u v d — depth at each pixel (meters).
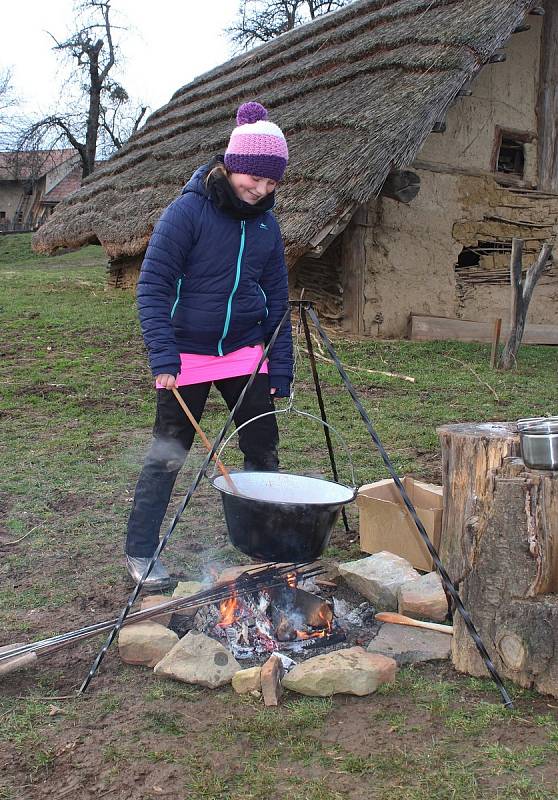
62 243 16.30
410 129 9.54
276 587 3.45
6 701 2.91
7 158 48.50
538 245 12.50
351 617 3.54
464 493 3.32
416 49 11.02
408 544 3.96
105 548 4.37
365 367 9.35
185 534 4.61
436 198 11.61
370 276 11.17
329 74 12.90
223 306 3.67
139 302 3.52
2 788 2.45
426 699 2.89
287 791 2.41
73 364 9.41
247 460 3.96
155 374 3.49
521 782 2.42
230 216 3.58
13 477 5.59
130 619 3.23
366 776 2.47
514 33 11.12
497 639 3.00
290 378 3.94
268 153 3.44
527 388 8.49
